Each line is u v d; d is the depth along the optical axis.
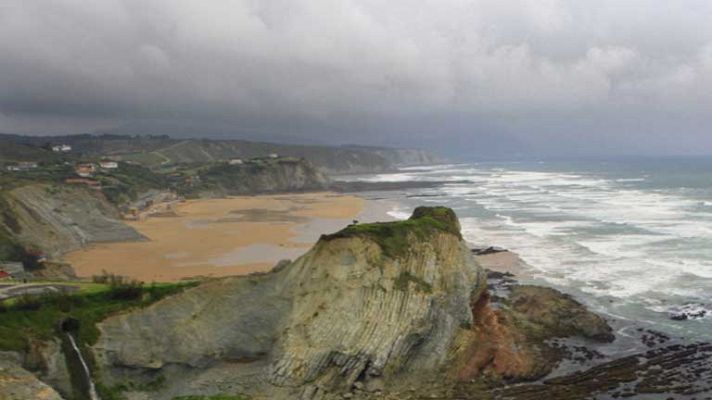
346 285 46.72
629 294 66.94
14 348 38.03
